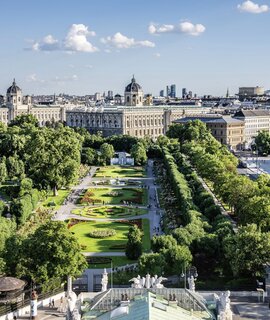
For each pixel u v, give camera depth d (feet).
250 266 574.97
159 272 581.12
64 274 545.85
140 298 320.70
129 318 295.89
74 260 550.36
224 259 617.21
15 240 564.71
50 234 552.00
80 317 318.24
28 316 492.54
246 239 579.07
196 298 332.39
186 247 612.29
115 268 654.53
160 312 300.20
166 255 597.93
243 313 510.58
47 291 533.14
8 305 492.13
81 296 368.48
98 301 331.36
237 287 574.56
